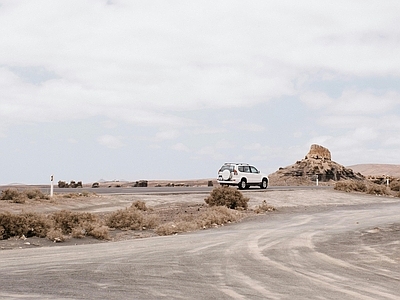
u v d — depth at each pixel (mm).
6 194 29078
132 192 40500
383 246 14719
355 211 30891
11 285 9055
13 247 15930
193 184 86562
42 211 25781
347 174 82312
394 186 54594
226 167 46219
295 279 9633
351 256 12805
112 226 21922
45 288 8789
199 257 12586
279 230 19953
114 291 8523
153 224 22547
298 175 78562
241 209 30438
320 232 18797
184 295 8203
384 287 8961
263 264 11461
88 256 13039
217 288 8773
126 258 12516
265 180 48219
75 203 29875
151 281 9422
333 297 8086
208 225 23047
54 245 16922
